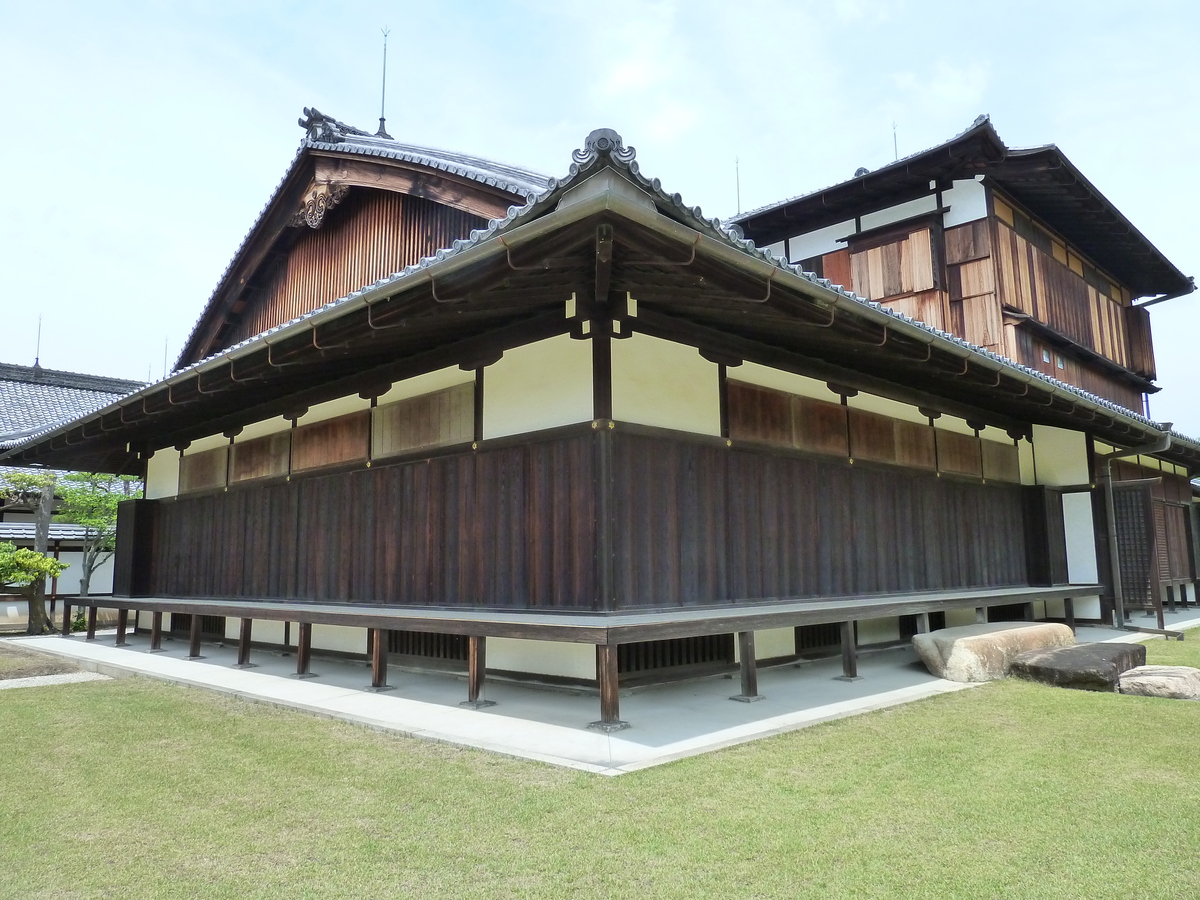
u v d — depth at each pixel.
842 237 14.70
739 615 5.74
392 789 3.71
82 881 2.74
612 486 5.73
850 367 8.20
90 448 11.95
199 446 10.95
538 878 2.72
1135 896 2.54
